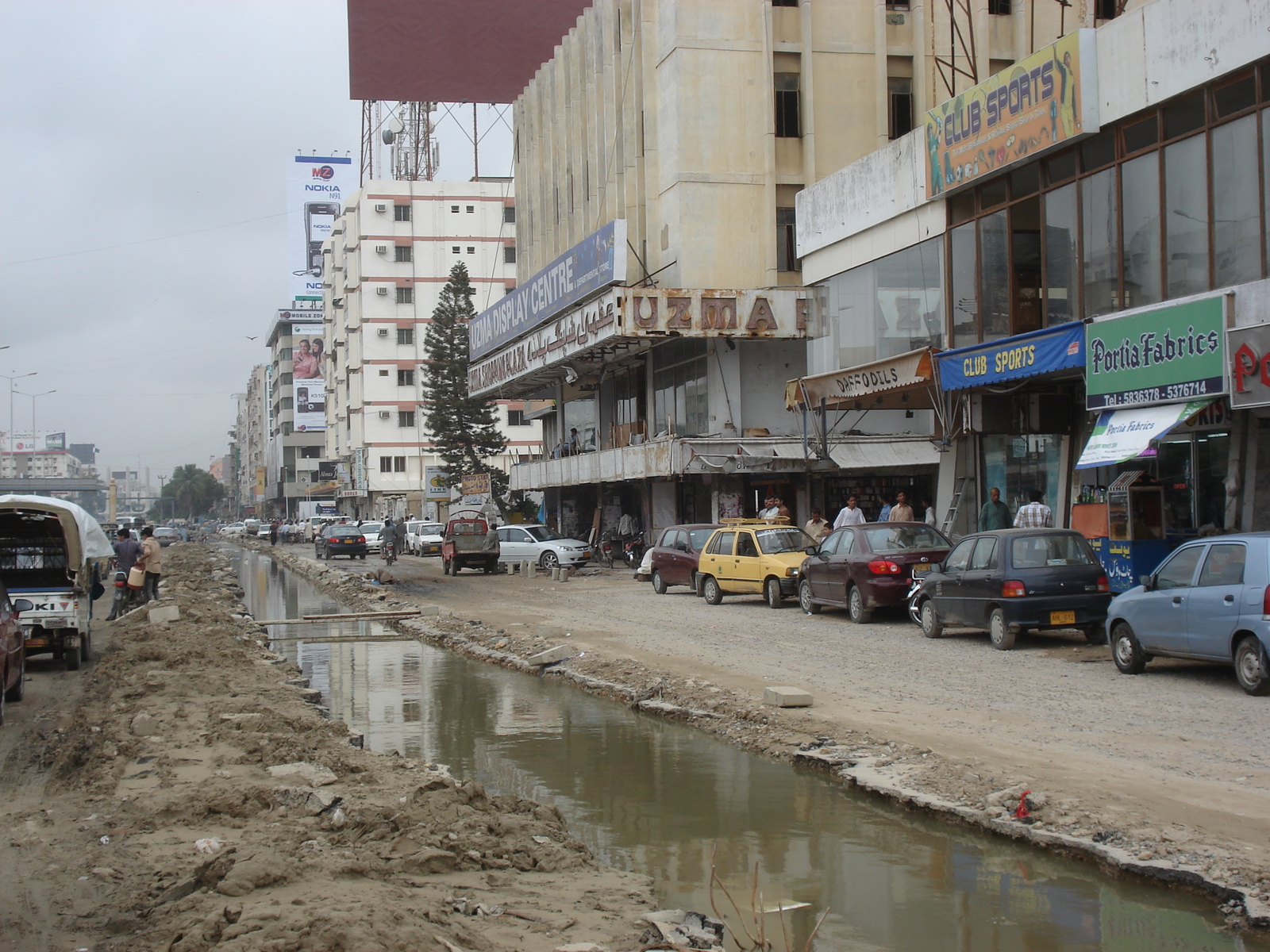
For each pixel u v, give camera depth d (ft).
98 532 60.08
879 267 80.59
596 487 155.22
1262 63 47.60
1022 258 64.44
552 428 192.54
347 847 21.65
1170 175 52.95
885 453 95.71
